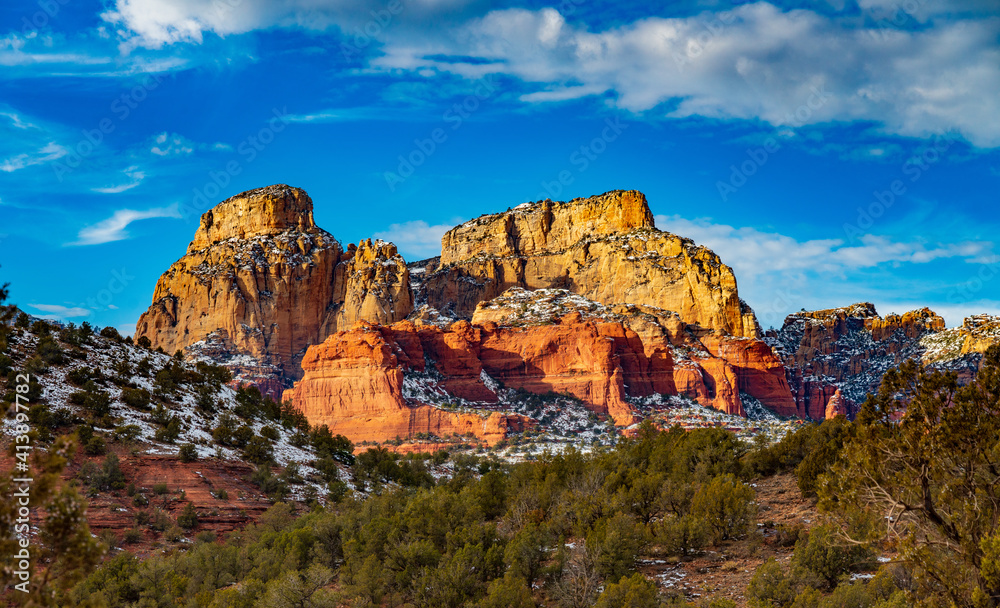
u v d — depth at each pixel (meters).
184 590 46.28
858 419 27.14
